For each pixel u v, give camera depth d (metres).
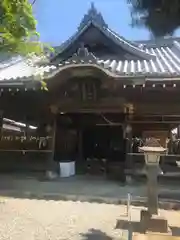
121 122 9.70
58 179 9.12
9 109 9.49
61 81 8.21
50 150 9.42
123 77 7.73
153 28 3.47
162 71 8.10
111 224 4.73
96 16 11.58
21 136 10.25
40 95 8.94
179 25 3.37
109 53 11.98
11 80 8.09
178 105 8.56
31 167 9.58
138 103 8.73
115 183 8.52
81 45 10.40
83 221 4.89
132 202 6.25
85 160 12.62
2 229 4.38
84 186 7.94
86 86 8.38
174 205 6.04
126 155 8.89
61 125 10.95
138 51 11.47
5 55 4.13
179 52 12.81
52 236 4.14
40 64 11.48
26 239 4.00
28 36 3.82
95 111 9.02
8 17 3.51
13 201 6.23
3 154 9.93
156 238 3.78
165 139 9.48
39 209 5.62
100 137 13.05
